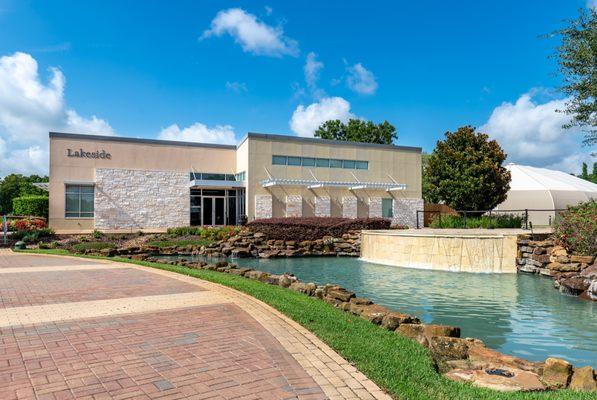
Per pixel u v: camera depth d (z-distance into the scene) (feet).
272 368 14.80
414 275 51.34
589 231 44.45
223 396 12.52
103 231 89.35
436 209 120.37
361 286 43.55
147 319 21.54
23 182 211.20
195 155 101.81
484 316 30.89
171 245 76.95
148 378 13.84
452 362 17.76
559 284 40.98
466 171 98.78
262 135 99.45
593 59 44.32
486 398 13.05
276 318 21.76
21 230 82.43
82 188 92.12
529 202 124.16
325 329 19.71
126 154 95.35
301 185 102.37
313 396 12.60
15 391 12.75
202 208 102.12
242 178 101.76
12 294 28.19
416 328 21.85
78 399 12.23
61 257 53.88
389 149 114.32
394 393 12.85
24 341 17.74
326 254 76.59
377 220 85.20
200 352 16.46
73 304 25.04
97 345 17.26
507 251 53.36
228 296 27.58
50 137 90.12
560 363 16.19
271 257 73.41
